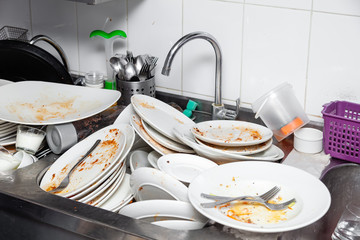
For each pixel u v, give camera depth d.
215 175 1.16
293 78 1.49
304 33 1.43
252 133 1.38
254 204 1.10
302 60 1.46
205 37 1.44
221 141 1.25
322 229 1.25
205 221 1.07
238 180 1.16
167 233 1.00
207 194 1.09
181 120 1.51
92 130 1.45
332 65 1.42
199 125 1.41
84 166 1.29
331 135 1.33
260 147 1.31
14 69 1.72
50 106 1.50
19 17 2.00
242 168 1.20
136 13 1.71
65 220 1.09
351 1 1.33
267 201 1.10
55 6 1.89
